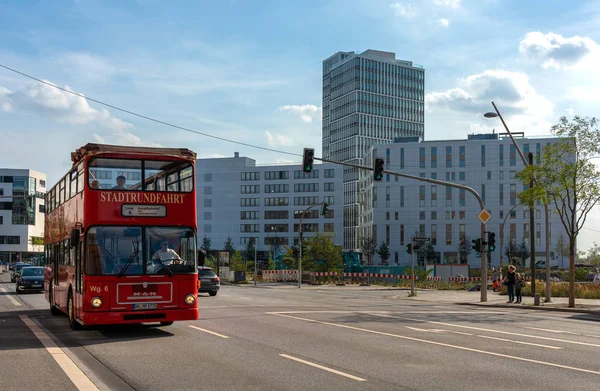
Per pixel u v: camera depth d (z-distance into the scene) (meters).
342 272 62.28
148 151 15.48
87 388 9.07
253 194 147.75
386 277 59.88
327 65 196.25
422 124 185.12
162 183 15.43
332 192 142.62
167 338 15.04
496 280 47.12
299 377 9.95
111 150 15.23
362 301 32.97
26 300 30.64
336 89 185.25
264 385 9.30
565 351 13.37
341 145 181.00
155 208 15.29
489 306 30.62
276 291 45.22
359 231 160.25
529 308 29.48
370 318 21.12
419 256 133.88
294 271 65.25
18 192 135.25
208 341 14.45
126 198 15.11
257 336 15.43
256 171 147.88
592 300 35.19
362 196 159.62
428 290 50.00
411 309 26.81
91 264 14.70
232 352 12.70
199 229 150.12
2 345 13.80
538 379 9.94
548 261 32.62
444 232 134.75
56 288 20.48
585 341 15.37
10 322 19.25
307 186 144.50
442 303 32.94
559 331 17.98
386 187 137.88
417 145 136.88
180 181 15.62
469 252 132.12
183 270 15.24
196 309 15.30
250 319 20.09
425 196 135.88
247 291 44.47
